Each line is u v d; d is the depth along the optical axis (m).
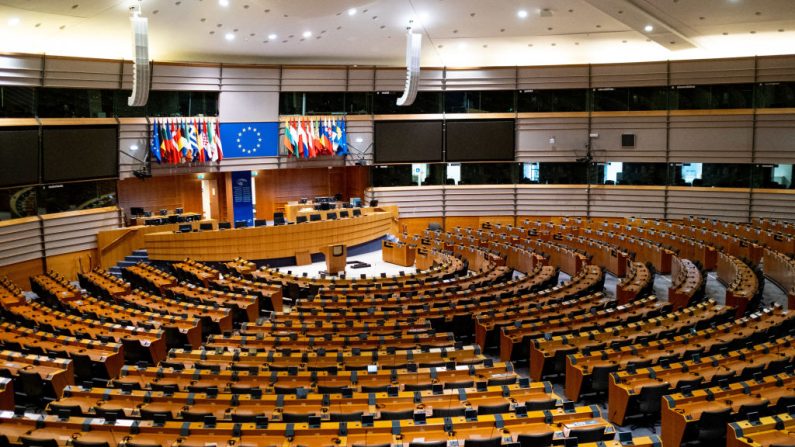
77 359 14.42
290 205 31.84
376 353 14.27
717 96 32.66
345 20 27.03
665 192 33.53
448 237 30.80
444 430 10.23
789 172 31.86
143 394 11.75
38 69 25.08
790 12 26.08
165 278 22.94
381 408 11.30
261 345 15.47
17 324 17.16
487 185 35.09
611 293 23.61
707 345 14.62
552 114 34.16
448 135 34.31
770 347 13.96
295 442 9.98
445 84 34.12
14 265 24.53
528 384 11.96
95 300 19.84
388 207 34.16
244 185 32.88
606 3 24.56
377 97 33.72
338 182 36.34
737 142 32.41
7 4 20.69
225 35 27.69
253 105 31.45
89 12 22.88
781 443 9.88
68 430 10.31
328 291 20.98
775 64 31.42
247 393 12.05
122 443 9.79
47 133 25.28
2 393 12.62
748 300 18.89
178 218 28.52
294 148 31.91
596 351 14.23
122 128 27.92
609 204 34.31
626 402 12.28
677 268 24.53
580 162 34.31
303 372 12.96
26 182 24.81
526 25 28.83
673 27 28.34
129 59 28.05
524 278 22.77
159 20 24.75
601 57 34.56
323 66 32.28
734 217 32.59
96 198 27.66
